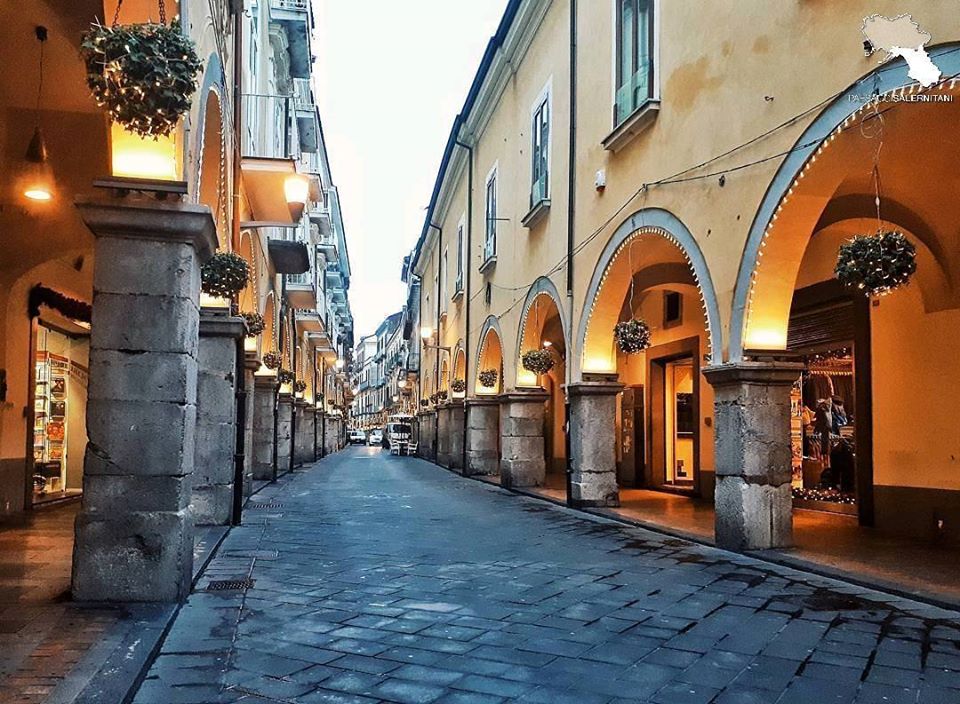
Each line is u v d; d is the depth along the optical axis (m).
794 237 7.91
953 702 3.96
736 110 8.51
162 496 5.70
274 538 9.64
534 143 16.67
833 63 6.94
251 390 14.13
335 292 46.22
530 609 5.93
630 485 18.00
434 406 31.62
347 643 4.97
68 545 8.14
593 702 3.95
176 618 5.45
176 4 5.91
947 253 8.93
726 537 8.62
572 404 13.56
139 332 5.75
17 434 11.06
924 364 9.46
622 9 12.03
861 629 5.33
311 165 31.73
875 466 10.21
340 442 59.16
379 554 8.48
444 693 4.07
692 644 4.98
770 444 8.38
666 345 16.64
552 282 15.06
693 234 9.41
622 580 7.02
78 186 9.29
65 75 7.61
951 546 8.63
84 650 4.41
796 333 12.36
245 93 13.85
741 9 8.45
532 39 17.00
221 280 8.67
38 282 11.48
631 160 11.34
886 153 7.60
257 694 4.04
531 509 13.42
